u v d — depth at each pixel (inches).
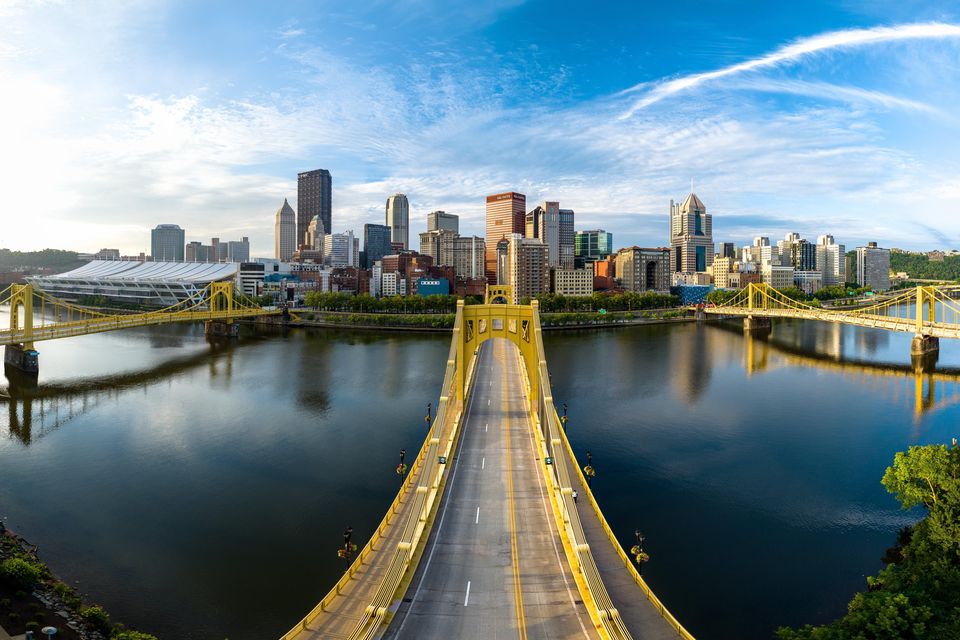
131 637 2070.6
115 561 2896.2
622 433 4845.0
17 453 4434.1
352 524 3282.5
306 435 4813.0
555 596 2135.8
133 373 7534.5
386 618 1995.6
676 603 2605.8
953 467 2395.4
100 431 4972.9
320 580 2751.0
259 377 7209.6
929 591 2064.5
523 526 2650.1
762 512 3457.2
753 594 2674.7
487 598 2116.1
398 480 3873.0
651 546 3070.9
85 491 3725.4
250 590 2664.9
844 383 6973.4
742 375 7386.8
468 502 2891.2
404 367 7790.4
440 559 2377.0
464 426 4121.6
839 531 3248.0
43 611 2279.8
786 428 5068.9
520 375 5984.3
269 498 3609.7
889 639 1875.0
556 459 2933.1
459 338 4483.3
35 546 3024.1
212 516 3373.5
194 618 2470.5
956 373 7662.4
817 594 2679.6
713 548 3053.6
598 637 1905.8
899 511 3489.2
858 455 4426.7
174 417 5393.7
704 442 4660.4
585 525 2736.2
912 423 5265.8
